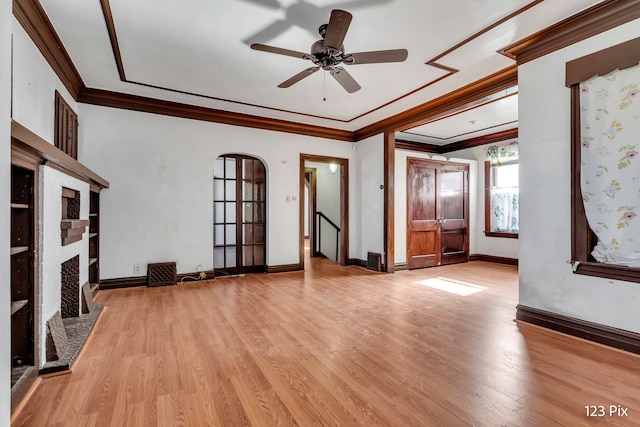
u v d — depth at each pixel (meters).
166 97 4.44
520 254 3.10
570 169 2.70
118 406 1.74
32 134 1.67
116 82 3.93
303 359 2.31
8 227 1.10
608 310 2.51
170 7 2.50
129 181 4.41
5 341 1.08
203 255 4.91
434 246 6.36
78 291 3.05
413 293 4.20
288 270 5.69
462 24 2.73
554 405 1.75
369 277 5.24
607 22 2.47
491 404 1.77
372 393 1.88
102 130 4.25
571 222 2.70
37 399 1.80
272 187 5.54
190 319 3.14
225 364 2.23
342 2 2.44
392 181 5.64
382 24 2.73
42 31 2.71
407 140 7.22
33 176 2.00
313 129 5.89
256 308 3.52
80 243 3.05
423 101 4.62
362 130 6.09
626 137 2.37
